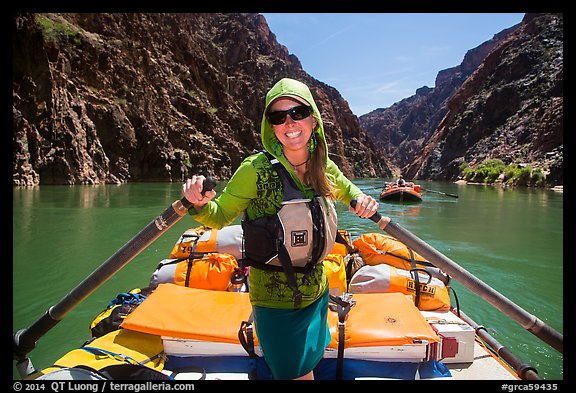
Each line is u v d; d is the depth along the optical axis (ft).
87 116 112.68
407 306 9.68
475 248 32.01
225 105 200.34
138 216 45.01
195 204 6.23
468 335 9.31
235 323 8.92
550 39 236.02
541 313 17.78
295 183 6.50
